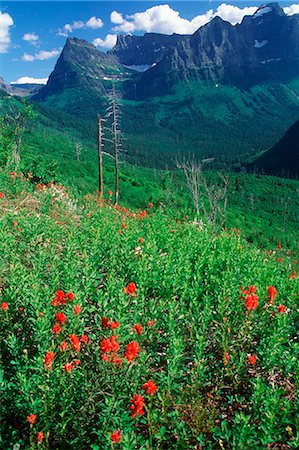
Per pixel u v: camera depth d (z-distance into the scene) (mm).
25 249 10156
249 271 9312
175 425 5148
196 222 17000
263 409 5016
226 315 7090
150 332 6555
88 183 56562
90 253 9695
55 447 4934
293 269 12266
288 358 5977
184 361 6355
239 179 144250
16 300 6574
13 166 25312
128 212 18656
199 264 9211
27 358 5391
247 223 76750
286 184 139125
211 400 5668
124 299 6852
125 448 4281
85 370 5363
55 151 138125
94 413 5109
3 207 14719
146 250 9766
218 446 5027
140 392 5305
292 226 100125
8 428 5141
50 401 4871
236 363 6051
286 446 4996
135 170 146500
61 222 13594
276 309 7500
